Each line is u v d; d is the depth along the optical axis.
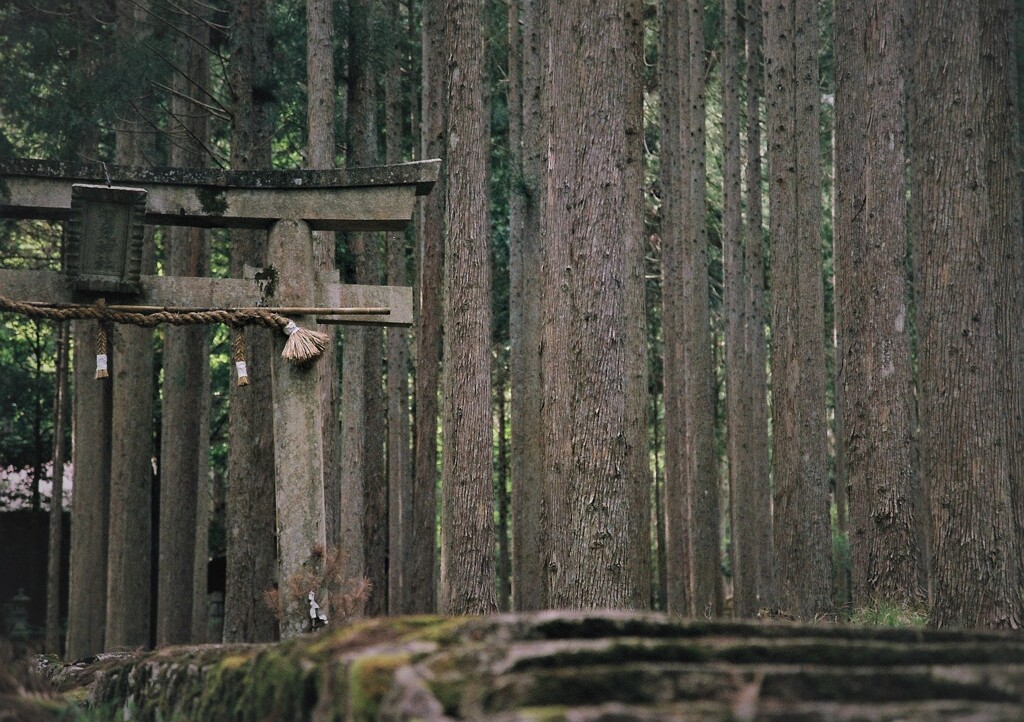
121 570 21.28
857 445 15.88
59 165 9.70
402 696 4.24
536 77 21.53
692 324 24.06
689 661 4.59
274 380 9.95
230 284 9.95
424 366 22.05
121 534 21.34
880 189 15.83
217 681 6.34
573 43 16.23
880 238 15.84
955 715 3.92
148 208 9.81
